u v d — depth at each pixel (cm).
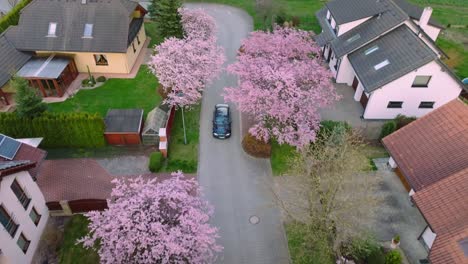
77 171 2502
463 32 4506
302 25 4497
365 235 2048
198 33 3575
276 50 3020
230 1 5062
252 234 2281
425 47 2734
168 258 1686
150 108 3189
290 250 2197
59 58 3403
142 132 2831
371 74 2917
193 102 2981
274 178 2638
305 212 2206
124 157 2766
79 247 2155
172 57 3025
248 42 3294
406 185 2523
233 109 3238
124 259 1755
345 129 2564
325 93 2833
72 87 3431
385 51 2986
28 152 2239
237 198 2494
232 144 2911
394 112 2992
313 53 3531
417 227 2288
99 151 2808
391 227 2284
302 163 2131
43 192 2319
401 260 2012
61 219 2319
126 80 3550
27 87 2641
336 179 2000
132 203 1836
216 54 3259
